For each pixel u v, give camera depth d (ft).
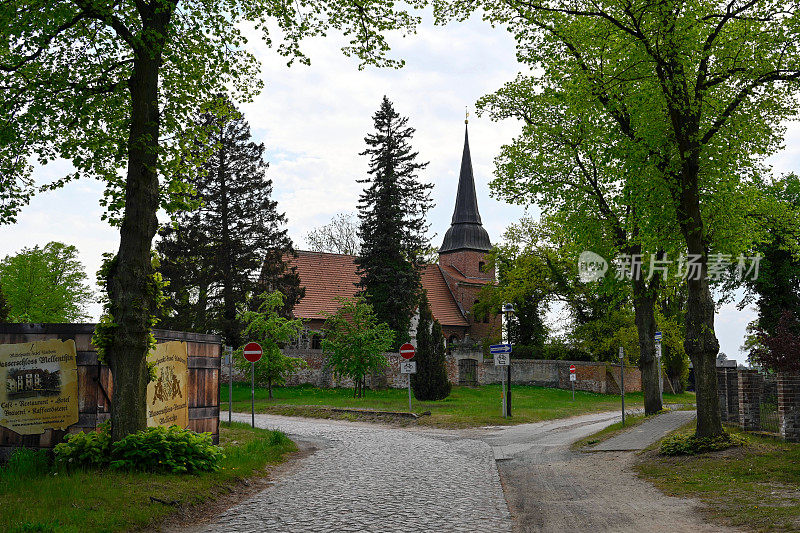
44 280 183.21
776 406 56.65
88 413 43.50
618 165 64.95
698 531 27.45
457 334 224.94
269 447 55.98
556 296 187.21
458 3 60.18
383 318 164.86
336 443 66.54
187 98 48.44
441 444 65.87
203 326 147.64
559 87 74.59
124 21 41.04
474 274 247.91
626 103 62.54
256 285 153.89
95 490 30.63
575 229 83.46
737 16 52.03
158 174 43.06
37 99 43.29
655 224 60.18
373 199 169.48
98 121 45.85
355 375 131.23
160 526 28.07
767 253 141.28
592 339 175.22
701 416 50.47
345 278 201.87
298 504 33.78
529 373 179.52
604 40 61.46
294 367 134.41
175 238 151.12
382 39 47.24
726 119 54.39
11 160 46.96
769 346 70.38
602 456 54.85
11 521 24.59
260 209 158.61
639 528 28.48
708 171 57.62
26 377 43.86
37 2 38.65
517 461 54.44
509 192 86.58
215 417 56.49
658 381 86.99
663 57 52.75
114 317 38.99
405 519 30.14
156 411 46.85
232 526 28.63
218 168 155.74
